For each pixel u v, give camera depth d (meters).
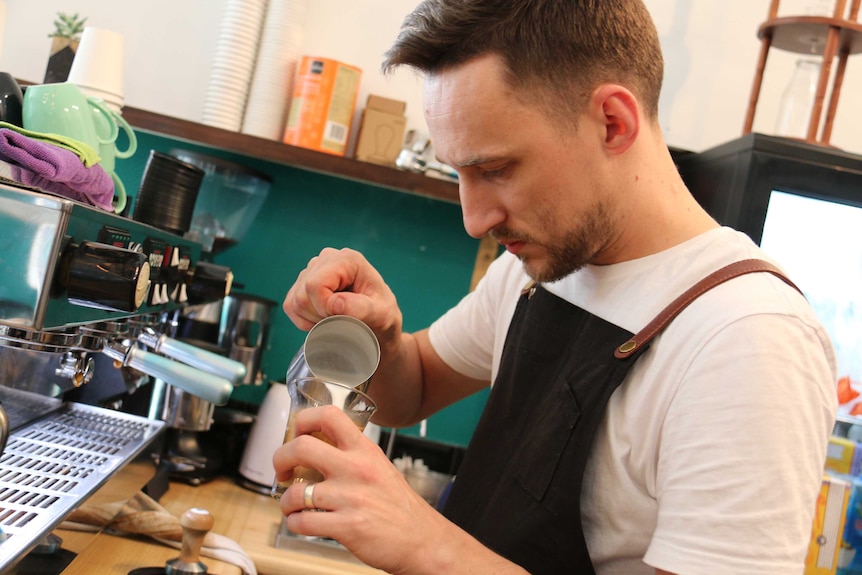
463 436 2.19
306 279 1.20
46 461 1.23
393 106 2.02
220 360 1.12
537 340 1.20
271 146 1.95
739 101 2.25
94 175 1.14
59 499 1.09
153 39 2.08
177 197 1.48
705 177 1.83
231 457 2.00
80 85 1.72
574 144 0.98
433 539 0.89
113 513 1.30
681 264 1.05
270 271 2.15
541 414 1.12
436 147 1.00
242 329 1.92
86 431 1.43
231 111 1.98
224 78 1.97
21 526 0.99
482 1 0.93
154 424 1.56
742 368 0.91
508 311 1.34
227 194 1.99
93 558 1.30
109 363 1.60
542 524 1.05
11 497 1.07
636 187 1.05
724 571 0.86
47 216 0.87
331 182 2.16
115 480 1.25
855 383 1.84
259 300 1.94
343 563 1.57
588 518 1.05
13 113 1.20
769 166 1.64
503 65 0.93
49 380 1.45
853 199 1.65
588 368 1.08
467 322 1.43
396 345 1.29
